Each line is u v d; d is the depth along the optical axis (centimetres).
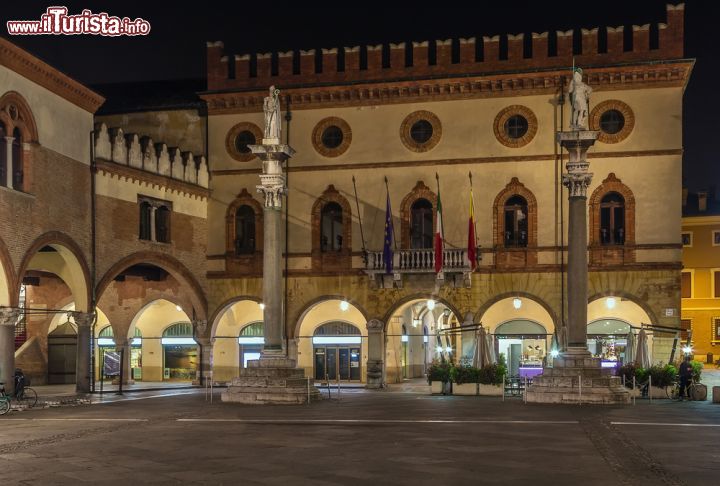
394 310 4069
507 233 3978
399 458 1588
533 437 1892
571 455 1622
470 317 3959
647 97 3853
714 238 6450
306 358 4434
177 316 4681
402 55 4100
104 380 4653
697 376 3166
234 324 4534
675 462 1538
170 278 4341
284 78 4209
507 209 3981
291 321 4162
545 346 3991
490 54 4006
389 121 4109
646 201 3828
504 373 3278
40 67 3189
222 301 4241
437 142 4050
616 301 3931
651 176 3834
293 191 4194
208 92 4244
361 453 1655
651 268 3816
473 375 3294
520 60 3966
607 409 2588
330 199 4153
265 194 3053
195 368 4634
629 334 3472
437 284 4012
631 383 3170
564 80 3903
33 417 2486
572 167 2916
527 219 3944
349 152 4144
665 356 3762
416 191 4062
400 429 2058
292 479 1380
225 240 4250
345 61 4169
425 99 4066
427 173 4056
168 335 4694
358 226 4122
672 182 3816
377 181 4109
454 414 2439
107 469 1485
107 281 3622
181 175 4075
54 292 4412
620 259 3844
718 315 6400
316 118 4184
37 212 3184
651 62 3800
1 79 3008
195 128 4322
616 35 3891
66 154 3394
